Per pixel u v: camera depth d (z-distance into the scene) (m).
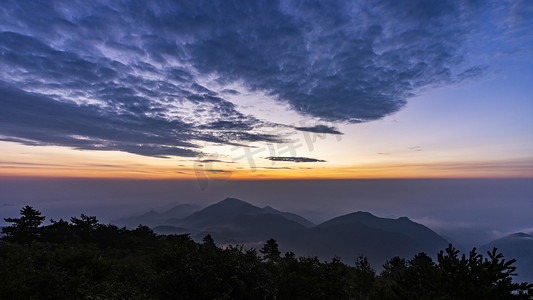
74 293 8.13
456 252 8.45
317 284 10.71
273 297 8.82
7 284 7.81
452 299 6.94
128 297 8.23
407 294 7.57
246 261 10.05
